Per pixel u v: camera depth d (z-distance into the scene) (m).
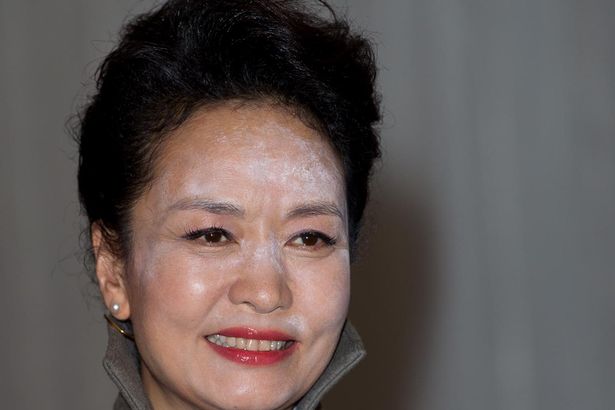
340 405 10.17
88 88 10.15
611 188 10.59
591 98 10.60
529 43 10.60
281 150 4.20
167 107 4.23
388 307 10.23
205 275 4.14
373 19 10.37
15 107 10.35
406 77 10.40
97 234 4.52
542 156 10.55
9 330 10.32
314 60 4.31
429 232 10.32
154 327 4.20
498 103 10.52
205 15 4.29
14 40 10.37
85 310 10.35
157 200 4.20
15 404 10.31
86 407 10.34
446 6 10.51
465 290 10.38
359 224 4.69
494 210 10.45
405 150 10.35
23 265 10.34
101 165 4.38
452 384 10.34
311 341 4.25
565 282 10.52
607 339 10.52
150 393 4.59
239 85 4.22
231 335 4.17
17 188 10.34
